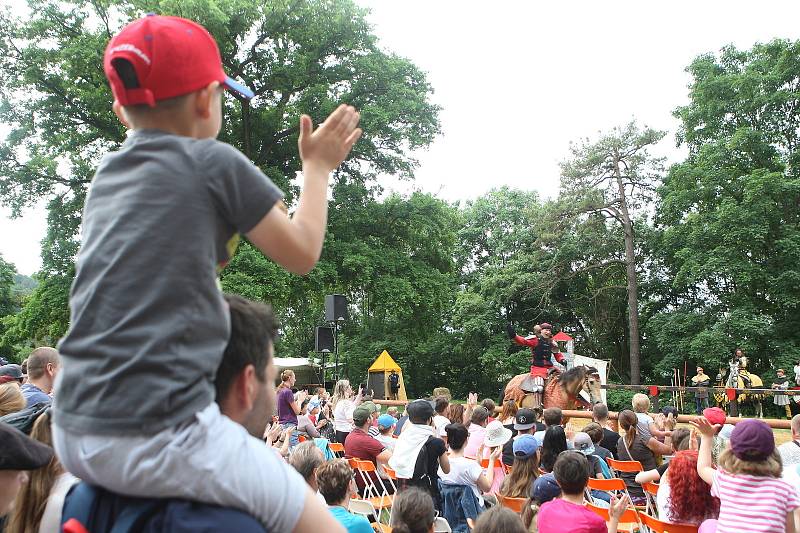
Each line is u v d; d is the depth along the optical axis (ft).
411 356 117.50
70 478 7.52
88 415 3.49
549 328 38.17
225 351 4.17
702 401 63.72
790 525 10.73
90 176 73.82
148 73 3.98
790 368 79.30
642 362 104.58
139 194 3.77
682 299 103.45
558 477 12.91
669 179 96.07
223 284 62.39
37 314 68.64
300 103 76.84
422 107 80.43
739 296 87.40
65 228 73.92
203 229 3.78
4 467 6.51
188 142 3.98
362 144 78.89
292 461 13.43
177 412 3.49
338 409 32.99
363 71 78.28
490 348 109.70
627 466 21.54
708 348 83.71
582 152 97.71
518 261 110.42
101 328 3.56
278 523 3.70
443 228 85.92
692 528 14.05
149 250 3.63
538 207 104.68
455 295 118.52
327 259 75.56
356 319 128.67
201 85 4.14
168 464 3.43
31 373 15.24
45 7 68.95
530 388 36.94
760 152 86.79
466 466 18.70
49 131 72.33
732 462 11.12
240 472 3.59
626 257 98.99
